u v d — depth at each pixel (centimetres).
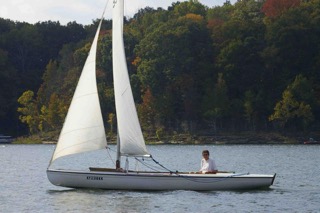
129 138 6388
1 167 10712
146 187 6228
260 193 6269
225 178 6281
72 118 6359
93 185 6288
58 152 6375
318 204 5706
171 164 11338
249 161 11919
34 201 5944
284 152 15162
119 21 6531
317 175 8494
